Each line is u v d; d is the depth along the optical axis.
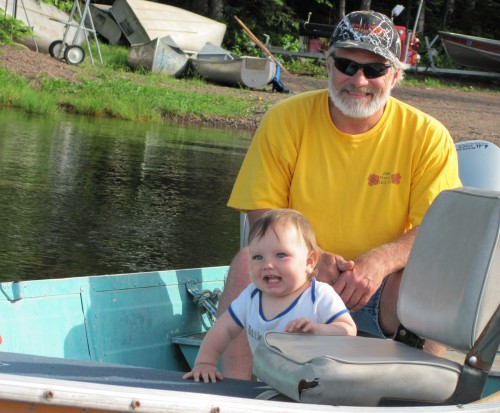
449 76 30.11
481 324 2.57
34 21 22.20
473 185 4.84
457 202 2.72
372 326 3.68
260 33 31.23
